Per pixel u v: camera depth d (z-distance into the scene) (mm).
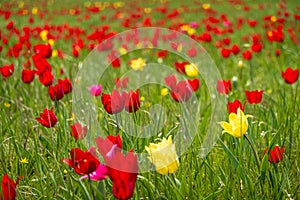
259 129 2123
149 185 1750
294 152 2072
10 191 1557
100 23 6793
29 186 1874
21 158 1958
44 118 1882
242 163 1817
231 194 1801
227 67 3559
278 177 1795
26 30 3244
